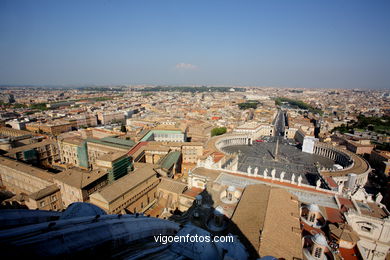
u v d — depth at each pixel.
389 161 175.88
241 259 41.19
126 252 20.06
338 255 59.50
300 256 50.59
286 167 185.00
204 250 23.53
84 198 101.12
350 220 73.94
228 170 109.88
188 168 155.62
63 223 17.58
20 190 128.88
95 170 115.12
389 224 70.00
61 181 105.00
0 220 17.69
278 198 73.25
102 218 21.92
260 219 59.91
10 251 12.29
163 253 22.02
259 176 105.69
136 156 138.12
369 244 72.81
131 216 26.80
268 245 51.41
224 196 85.56
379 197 83.19
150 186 100.88
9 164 131.12
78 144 169.25
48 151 176.50
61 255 14.51
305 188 95.38
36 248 13.62
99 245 17.91
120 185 89.12
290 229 59.38
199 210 75.75
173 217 77.00
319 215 75.25
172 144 169.62
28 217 19.86
